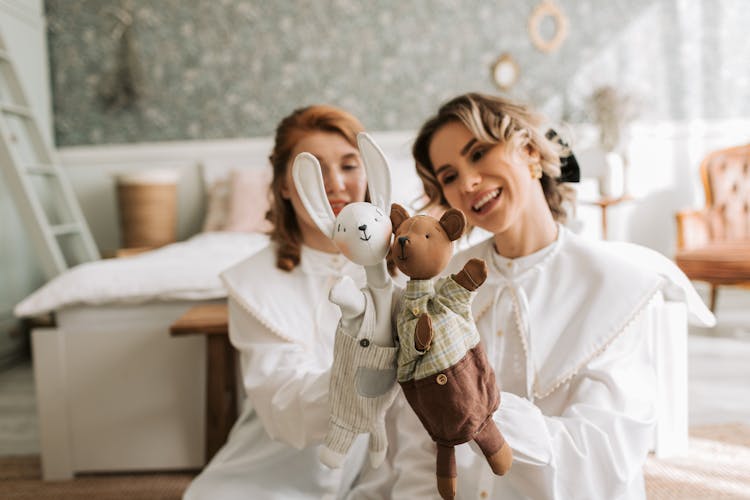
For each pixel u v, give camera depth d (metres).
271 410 1.02
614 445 0.88
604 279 0.99
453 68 3.97
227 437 1.64
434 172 1.06
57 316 1.80
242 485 1.12
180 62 3.92
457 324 0.69
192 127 3.95
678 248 3.29
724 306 3.84
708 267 2.99
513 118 0.97
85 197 3.92
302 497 1.09
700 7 3.99
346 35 3.95
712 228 3.38
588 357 0.94
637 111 3.89
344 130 1.11
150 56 3.91
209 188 3.83
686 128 3.98
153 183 3.53
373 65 3.96
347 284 0.72
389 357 0.73
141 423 1.79
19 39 3.56
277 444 1.14
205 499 1.11
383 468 1.05
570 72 3.99
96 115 3.92
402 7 3.95
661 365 1.68
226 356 1.65
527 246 1.04
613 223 3.95
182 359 1.78
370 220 0.70
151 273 1.85
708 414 2.11
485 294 1.04
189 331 1.57
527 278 1.03
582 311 0.98
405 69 3.97
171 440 1.79
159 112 3.93
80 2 3.86
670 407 1.72
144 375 1.78
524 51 3.97
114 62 3.90
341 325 0.75
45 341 1.78
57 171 3.34
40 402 1.78
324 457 0.76
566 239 1.06
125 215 3.54
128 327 1.80
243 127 3.95
